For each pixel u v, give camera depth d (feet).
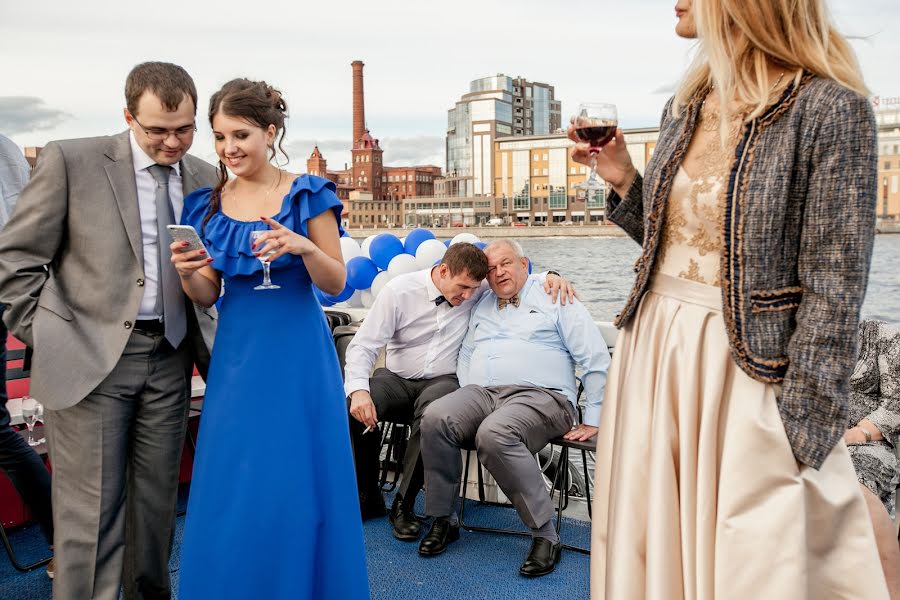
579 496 11.81
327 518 6.80
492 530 10.38
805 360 4.14
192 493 6.72
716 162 4.56
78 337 6.84
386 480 12.05
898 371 8.73
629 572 4.70
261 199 6.79
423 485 10.38
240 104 6.48
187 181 7.41
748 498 4.28
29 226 6.72
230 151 6.56
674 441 4.64
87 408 6.95
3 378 8.41
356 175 380.17
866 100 4.09
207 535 6.56
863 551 4.27
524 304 10.20
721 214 4.40
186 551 6.64
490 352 10.11
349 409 10.48
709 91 4.83
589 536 10.32
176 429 7.47
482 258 10.21
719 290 4.56
